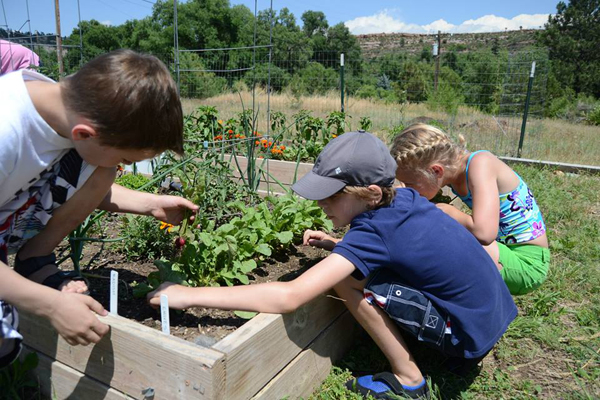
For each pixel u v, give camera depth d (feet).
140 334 4.82
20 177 4.78
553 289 9.04
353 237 5.51
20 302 4.52
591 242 11.36
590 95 109.70
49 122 4.63
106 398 5.33
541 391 6.27
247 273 7.72
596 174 20.06
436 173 7.04
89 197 5.64
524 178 18.04
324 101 53.11
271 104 49.62
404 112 41.09
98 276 6.75
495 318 5.83
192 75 46.24
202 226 7.69
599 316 7.93
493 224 6.88
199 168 9.96
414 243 5.45
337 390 6.19
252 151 11.18
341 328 6.96
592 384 6.40
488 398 6.19
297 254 8.69
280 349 5.48
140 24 115.75
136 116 4.21
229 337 4.85
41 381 6.03
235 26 119.65
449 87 54.03
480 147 29.89
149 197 6.59
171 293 5.39
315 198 5.58
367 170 5.57
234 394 4.75
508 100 40.22
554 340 7.26
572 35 119.96
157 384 4.79
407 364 5.93
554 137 37.27
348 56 140.36
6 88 4.54
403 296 5.60
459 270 5.55
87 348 5.35
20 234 5.42
